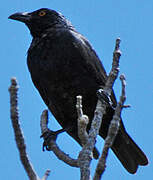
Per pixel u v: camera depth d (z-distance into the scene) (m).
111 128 6.61
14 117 5.99
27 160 6.00
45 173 5.93
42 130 8.70
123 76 6.99
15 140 6.02
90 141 6.85
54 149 7.69
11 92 5.99
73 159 7.43
